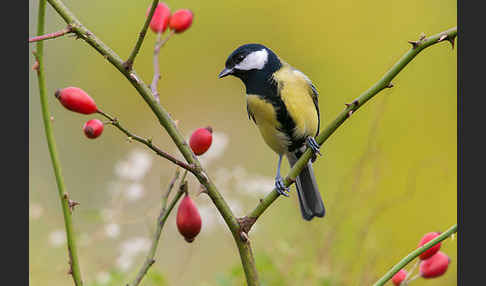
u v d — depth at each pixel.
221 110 15.77
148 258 4.73
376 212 9.25
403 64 4.67
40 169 13.41
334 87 15.32
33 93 14.34
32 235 8.78
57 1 4.52
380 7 16.14
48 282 8.35
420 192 11.96
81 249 7.80
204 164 8.35
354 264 8.45
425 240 4.68
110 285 7.11
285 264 7.93
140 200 9.27
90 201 12.80
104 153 14.23
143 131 15.16
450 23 15.42
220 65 16.30
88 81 15.66
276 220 9.79
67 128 14.27
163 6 5.60
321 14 16.56
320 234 8.68
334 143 13.42
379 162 10.31
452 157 12.91
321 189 12.04
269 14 16.80
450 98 13.92
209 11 16.77
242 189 8.30
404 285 4.81
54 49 15.72
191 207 4.67
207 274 9.35
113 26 16.56
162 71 16.08
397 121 13.48
